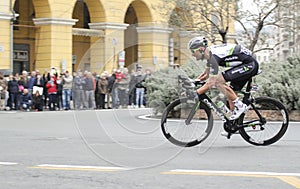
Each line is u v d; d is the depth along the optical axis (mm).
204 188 9641
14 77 36562
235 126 14391
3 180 10406
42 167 11758
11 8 45438
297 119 24578
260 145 14781
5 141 16672
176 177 10586
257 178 10484
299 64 26297
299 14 38594
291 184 9922
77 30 50812
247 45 39094
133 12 59719
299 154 13594
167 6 39219
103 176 10727
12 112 34125
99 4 52000
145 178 10500
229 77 13984
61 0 49312
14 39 52812
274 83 24781
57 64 49031
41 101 36344
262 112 14727
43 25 49094
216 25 38312
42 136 18219
